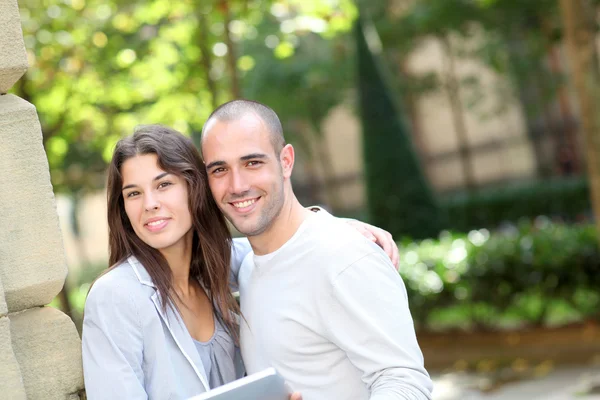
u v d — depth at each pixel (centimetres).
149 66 895
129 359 232
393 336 243
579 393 668
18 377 209
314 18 861
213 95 900
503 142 1750
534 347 833
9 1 212
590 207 1416
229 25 840
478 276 871
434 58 1703
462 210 1477
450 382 784
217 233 263
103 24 841
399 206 1093
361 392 254
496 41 1458
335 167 1989
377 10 1488
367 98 1120
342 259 247
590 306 841
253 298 262
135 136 252
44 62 802
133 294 238
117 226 253
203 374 247
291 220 262
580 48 747
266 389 212
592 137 752
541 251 854
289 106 1565
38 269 221
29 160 220
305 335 252
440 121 1792
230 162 252
